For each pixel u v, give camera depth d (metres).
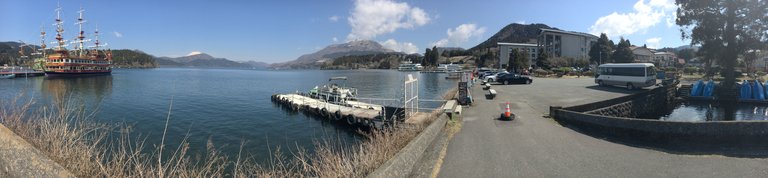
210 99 37.03
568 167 6.99
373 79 85.75
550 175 6.48
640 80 27.56
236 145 16.03
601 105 16.88
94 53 104.12
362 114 19.62
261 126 21.02
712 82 26.53
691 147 8.80
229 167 11.48
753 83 24.67
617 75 29.78
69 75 85.56
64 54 89.31
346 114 20.48
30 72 84.62
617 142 9.47
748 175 6.27
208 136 17.88
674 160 7.41
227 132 19.08
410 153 6.81
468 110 16.09
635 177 6.29
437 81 68.44
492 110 16.03
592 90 27.34
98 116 23.56
